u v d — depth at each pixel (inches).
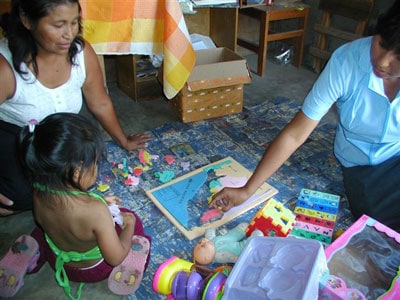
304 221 56.3
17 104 51.5
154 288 45.3
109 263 45.4
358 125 51.6
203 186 64.5
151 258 52.7
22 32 45.5
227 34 105.3
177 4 63.7
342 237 45.4
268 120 85.0
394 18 34.6
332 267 41.8
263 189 63.6
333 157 72.7
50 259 49.9
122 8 64.0
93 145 39.1
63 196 39.6
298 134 50.2
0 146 52.7
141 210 60.4
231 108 86.7
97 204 41.4
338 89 48.4
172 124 83.2
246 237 53.4
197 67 78.5
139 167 69.1
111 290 48.3
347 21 110.2
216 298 39.6
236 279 37.9
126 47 68.4
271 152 51.1
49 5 41.3
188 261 51.9
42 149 37.1
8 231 58.6
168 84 70.7
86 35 65.5
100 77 60.0
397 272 40.8
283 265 37.6
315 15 117.4
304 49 122.1
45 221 43.4
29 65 48.6
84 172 39.4
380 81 46.4
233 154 73.3
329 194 61.2
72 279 49.6
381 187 53.3
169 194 62.7
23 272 48.7
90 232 42.3
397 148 52.9
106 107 64.7
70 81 53.3
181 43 66.7
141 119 87.8
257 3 102.2
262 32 104.7
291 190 64.3
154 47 69.2
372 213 53.6
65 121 38.1
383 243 44.8
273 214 52.5
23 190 55.4
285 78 109.3
